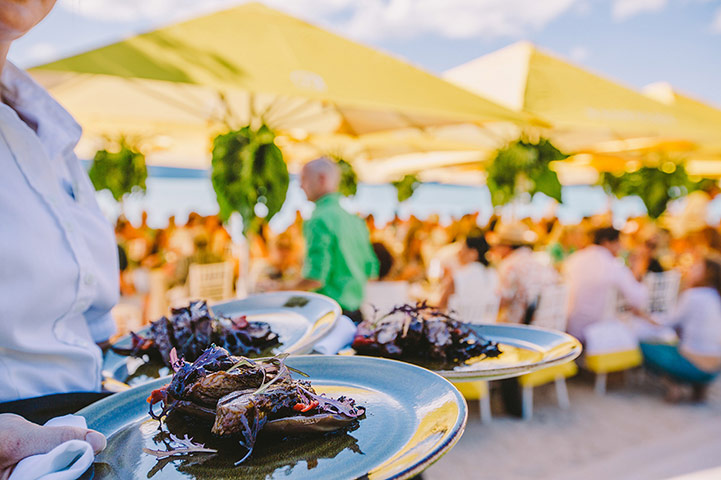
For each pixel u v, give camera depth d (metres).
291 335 1.01
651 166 7.12
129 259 6.47
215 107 4.61
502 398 4.60
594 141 6.52
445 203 28.61
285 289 3.31
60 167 0.88
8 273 0.68
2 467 0.52
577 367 5.38
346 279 3.33
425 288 6.72
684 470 3.42
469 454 3.76
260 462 0.52
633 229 9.01
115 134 5.98
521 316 4.63
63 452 0.51
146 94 4.39
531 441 3.98
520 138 4.82
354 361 0.77
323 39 3.54
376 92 3.20
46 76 3.81
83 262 0.79
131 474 0.52
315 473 0.49
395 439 0.54
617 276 5.00
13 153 0.73
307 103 4.58
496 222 6.66
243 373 0.63
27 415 0.67
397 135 6.64
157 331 0.95
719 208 9.93
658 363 4.85
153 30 3.10
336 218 3.29
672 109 5.21
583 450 3.81
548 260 7.28
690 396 4.99
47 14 0.63
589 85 4.79
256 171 3.38
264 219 3.48
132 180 5.95
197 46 3.04
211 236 7.16
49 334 0.77
